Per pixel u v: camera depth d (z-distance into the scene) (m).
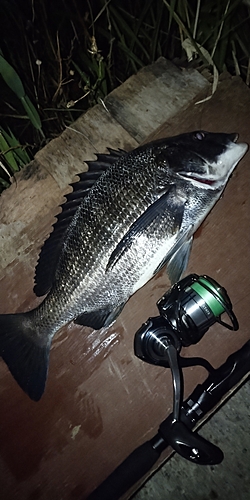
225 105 0.36
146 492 0.39
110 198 0.31
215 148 0.31
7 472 0.35
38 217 0.37
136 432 0.34
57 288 0.32
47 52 0.49
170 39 0.47
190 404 0.32
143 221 0.30
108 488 0.32
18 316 0.34
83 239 0.31
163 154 0.31
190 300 0.30
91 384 0.35
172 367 0.29
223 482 0.38
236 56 0.44
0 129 0.40
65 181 0.37
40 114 0.48
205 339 0.34
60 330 0.36
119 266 0.31
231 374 0.31
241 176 0.35
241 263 0.34
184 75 0.38
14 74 0.36
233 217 0.35
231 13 0.40
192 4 0.45
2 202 0.38
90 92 0.44
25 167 0.38
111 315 0.34
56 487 0.34
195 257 0.35
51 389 0.35
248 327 0.34
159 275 0.35
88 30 0.47
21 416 0.35
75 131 0.38
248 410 0.38
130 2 0.48
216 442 0.38
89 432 0.35
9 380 0.36
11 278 0.37
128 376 0.35
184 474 0.38
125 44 0.45
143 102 0.38
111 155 0.33
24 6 0.48
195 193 0.31
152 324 0.30
